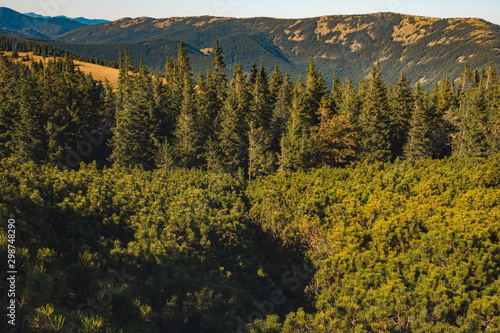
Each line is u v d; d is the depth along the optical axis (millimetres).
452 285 12086
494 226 15484
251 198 30078
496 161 26203
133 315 9398
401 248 16562
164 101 72875
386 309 11375
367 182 29000
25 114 51812
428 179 25891
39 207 15609
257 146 51969
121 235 18516
